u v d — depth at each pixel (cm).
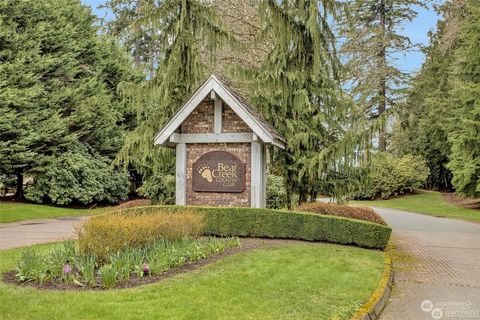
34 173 2498
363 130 1420
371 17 3609
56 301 561
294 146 1529
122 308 536
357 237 1139
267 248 1005
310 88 1608
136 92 1598
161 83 1573
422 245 1359
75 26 2736
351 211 1229
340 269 811
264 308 552
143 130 1595
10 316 506
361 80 2833
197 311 530
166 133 1363
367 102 3425
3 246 1134
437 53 3966
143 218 862
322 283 695
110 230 759
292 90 1569
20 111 2289
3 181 2595
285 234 1184
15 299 569
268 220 1197
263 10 1573
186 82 1595
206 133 1374
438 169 4184
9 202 2488
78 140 2727
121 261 704
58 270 696
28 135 2288
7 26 2272
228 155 1357
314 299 605
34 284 653
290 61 1614
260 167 1334
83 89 2648
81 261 714
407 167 4006
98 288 630
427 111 3919
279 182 1759
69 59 2569
